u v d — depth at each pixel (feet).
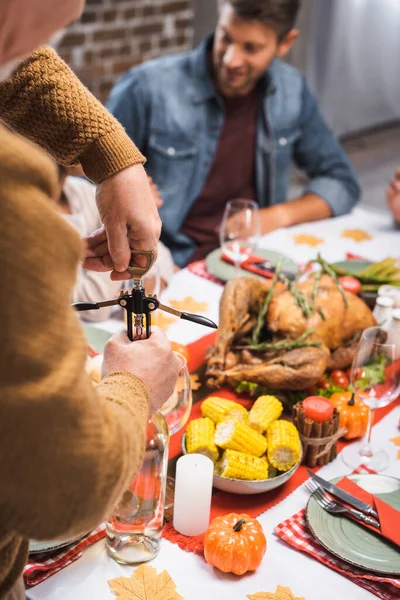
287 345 5.14
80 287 5.89
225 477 4.23
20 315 2.34
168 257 6.83
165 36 13.75
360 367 4.52
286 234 7.66
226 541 3.82
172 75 8.34
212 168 8.57
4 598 3.12
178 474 4.03
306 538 4.09
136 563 3.90
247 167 8.78
